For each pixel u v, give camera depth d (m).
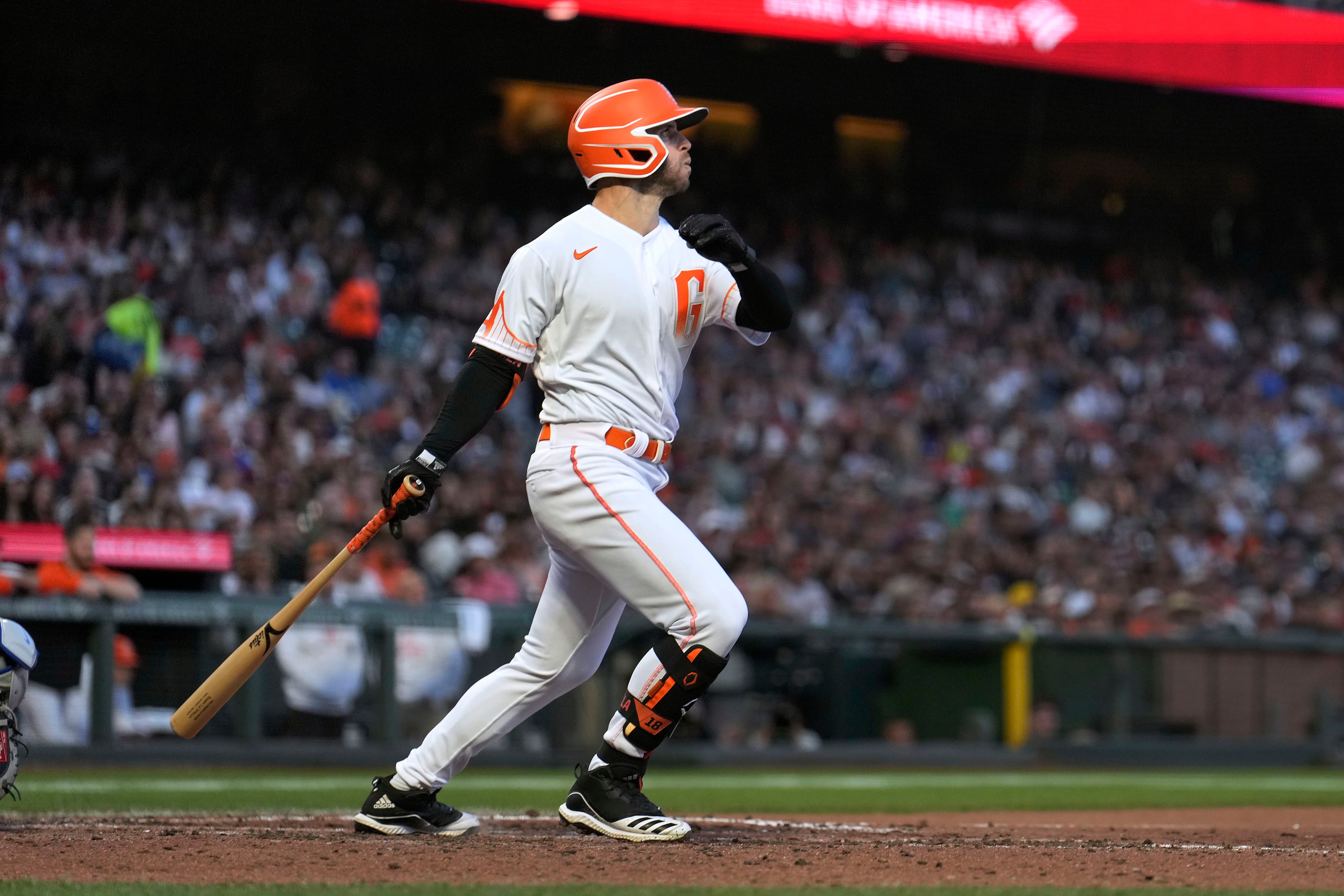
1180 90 77.94
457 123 71.06
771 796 24.98
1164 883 11.15
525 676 13.79
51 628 30.17
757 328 13.91
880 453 60.19
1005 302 75.88
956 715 41.03
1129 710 42.91
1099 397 69.88
